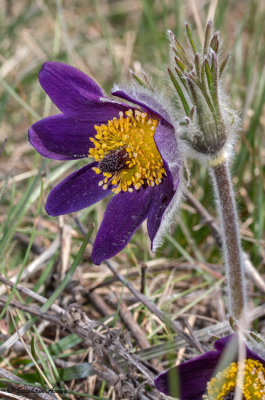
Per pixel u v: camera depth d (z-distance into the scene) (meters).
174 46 0.22
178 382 0.22
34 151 0.37
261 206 0.31
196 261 0.31
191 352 0.26
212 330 0.26
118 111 0.23
